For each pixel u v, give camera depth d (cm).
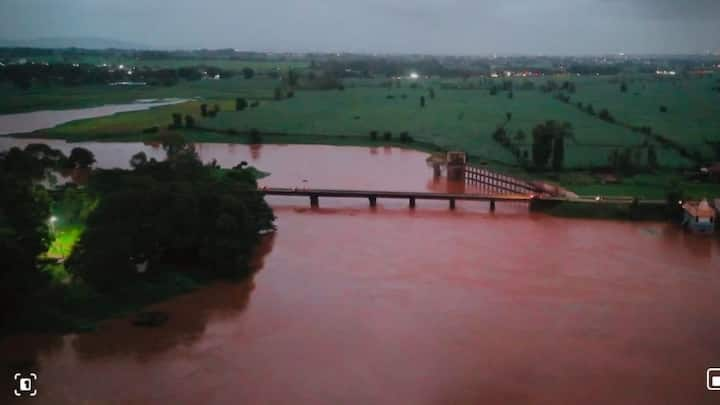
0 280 5250
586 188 10300
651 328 5500
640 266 7000
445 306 5906
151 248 6288
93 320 5566
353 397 4459
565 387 4600
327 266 6944
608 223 8719
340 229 8369
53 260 6359
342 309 5847
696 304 5997
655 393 4528
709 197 9544
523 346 5169
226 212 6762
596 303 6000
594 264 7050
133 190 6419
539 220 8875
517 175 11088
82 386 4584
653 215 8881
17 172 8025
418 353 5053
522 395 4497
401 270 6819
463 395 4488
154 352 5072
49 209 6619
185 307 5891
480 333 5378
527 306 5919
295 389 4559
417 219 8894
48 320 5434
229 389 4559
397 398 4450
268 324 5550
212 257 6481
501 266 6962
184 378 4700
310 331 5416
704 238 8044
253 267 6906
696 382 4669
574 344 5212
